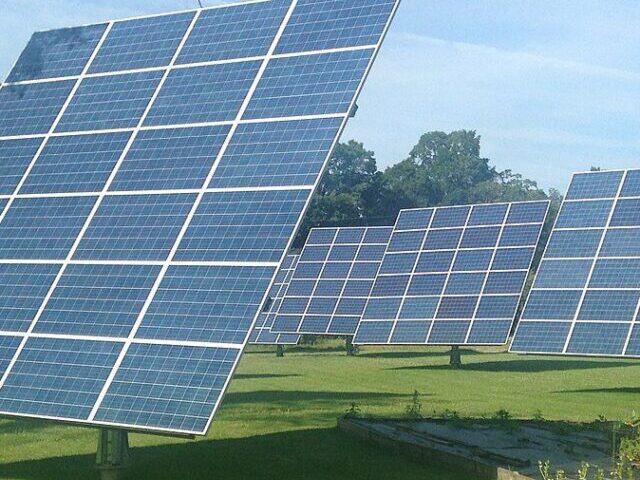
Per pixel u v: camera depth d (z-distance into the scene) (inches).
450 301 2055.9
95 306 743.7
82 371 703.1
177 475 780.6
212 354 666.2
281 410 1213.7
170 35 946.7
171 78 898.7
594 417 1122.7
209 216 757.9
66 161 885.2
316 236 2778.1
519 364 2124.8
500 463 756.0
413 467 803.4
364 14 829.2
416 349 2972.4
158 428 639.1
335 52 816.9
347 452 880.3
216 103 844.0
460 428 947.3
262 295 682.2
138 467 816.3
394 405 1263.5
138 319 715.4
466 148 7751.0
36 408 695.1
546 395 1395.2
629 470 681.0
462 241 2153.1
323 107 778.8
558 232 1711.4
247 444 934.4
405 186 6530.5
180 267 733.3
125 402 666.2
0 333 767.7
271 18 892.0
